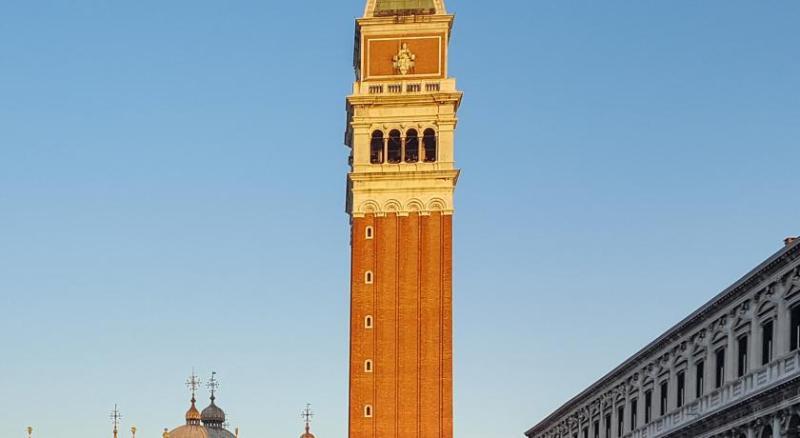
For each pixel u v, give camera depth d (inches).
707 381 4249.5
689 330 4426.7
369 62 7165.4
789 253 3580.2
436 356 6889.8
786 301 3656.5
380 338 6919.3
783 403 3587.6
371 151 7111.2
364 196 7037.4
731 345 4050.2
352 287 6983.3
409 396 6860.2
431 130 7101.4
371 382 6879.9
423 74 7130.9
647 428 4886.8
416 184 7032.5
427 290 6953.7
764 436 3754.9
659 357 4771.2
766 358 3816.4
